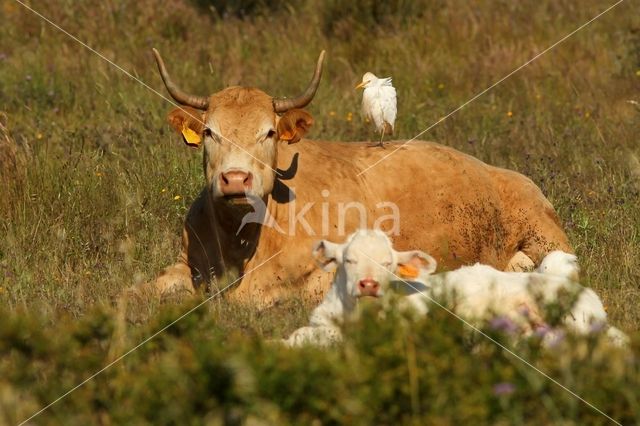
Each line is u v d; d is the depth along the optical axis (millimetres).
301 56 33094
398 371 10766
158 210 20609
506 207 20156
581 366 11281
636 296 16266
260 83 30875
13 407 10781
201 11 37594
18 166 20938
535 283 13867
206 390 10531
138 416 10469
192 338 12078
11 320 12078
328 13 35906
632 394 10828
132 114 26297
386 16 35438
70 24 34562
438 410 10508
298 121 17031
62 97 29078
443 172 19344
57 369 11789
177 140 23859
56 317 14844
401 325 11602
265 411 10344
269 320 15117
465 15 36188
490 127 27422
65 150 23172
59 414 10797
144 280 17219
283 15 37500
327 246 14438
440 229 18984
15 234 19312
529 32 34812
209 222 17859
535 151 25688
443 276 13648
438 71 31812
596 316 13406
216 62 32531
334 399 10555
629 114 28812
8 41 33812
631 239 19234
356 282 13734
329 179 18156
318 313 14492
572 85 30781
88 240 19391
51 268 17891
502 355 11500
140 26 34750
